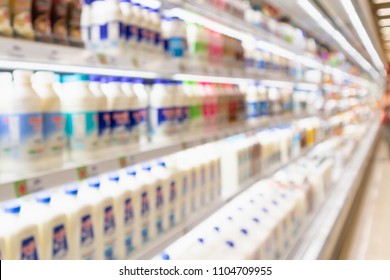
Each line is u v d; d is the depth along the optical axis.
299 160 3.80
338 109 5.88
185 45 1.77
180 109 1.67
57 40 1.08
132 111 1.36
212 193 1.90
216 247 1.86
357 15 4.25
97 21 1.38
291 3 3.04
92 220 1.14
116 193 1.24
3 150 0.94
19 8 0.97
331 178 4.18
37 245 0.96
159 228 1.46
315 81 4.21
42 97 1.01
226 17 1.97
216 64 2.05
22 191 0.82
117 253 1.25
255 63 2.64
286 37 3.18
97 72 1.42
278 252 2.27
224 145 2.19
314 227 2.93
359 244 3.88
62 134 1.06
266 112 2.79
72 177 0.96
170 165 1.57
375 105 14.02
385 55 13.04
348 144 6.12
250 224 2.17
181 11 1.78
